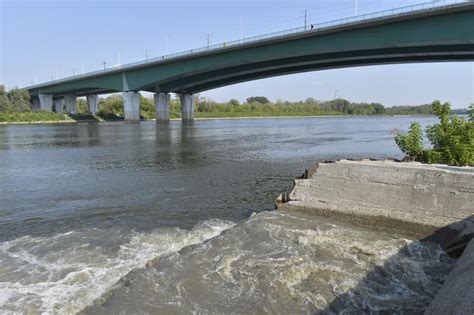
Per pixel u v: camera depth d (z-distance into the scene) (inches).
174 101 5964.6
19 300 309.9
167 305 279.3
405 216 419.8
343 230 422.0
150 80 3304.6
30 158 1193.4
